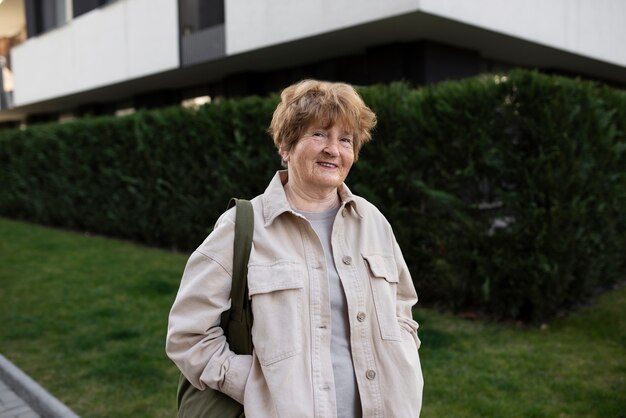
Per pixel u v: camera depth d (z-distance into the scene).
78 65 15.61
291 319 1.40
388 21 8.27
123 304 5.54
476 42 9.91
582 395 3.29
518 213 4.54
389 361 1.48
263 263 1.45
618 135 5.42
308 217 1.59
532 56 11.60
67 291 6.11
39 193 11.89
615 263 5.68
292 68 12.23
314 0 9.01
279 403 1.34
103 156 9.63
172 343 1.47
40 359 4.17
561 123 4.37
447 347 4.14
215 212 7.50
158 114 8.21
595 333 4.39
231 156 7.09
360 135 1.62
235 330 1.48
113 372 3.82
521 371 3.67
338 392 1.42
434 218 5.05
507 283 4.70
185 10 12.20
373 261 1.55
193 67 12.25
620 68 13.45
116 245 9.09
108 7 14.15
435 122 4.88
